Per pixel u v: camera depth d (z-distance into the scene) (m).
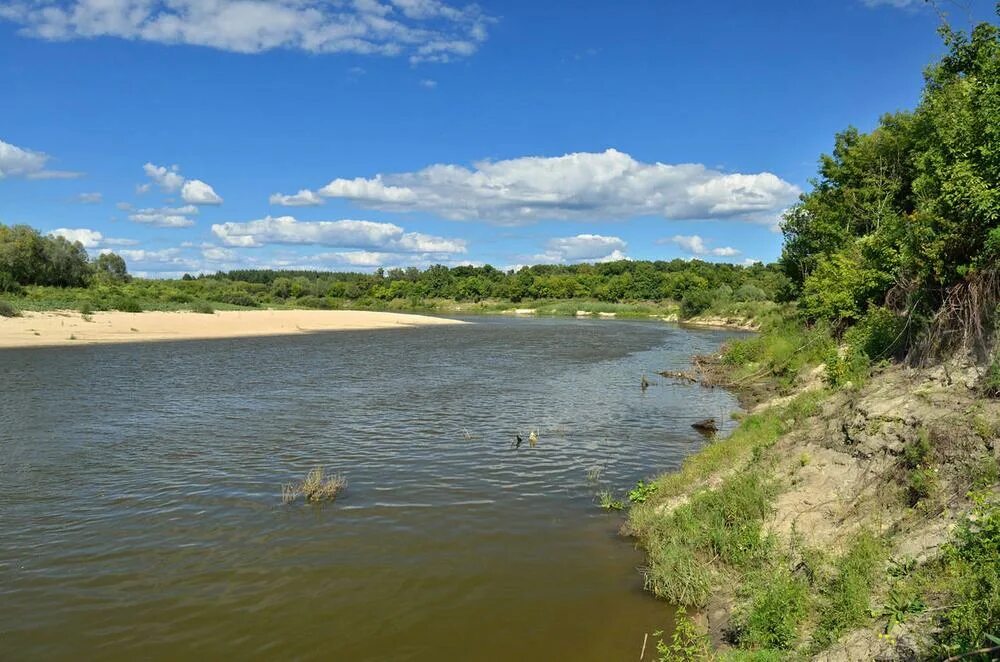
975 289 11.09
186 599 9.66
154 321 67.81
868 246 19.98
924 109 24.88
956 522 7.81
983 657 5.50
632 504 13.98
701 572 10.02
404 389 30.56
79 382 31.30
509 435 20.73
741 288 101.38
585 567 10.98
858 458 10.75
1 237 88.69
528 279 166.12
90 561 10.95
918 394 10.70
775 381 28.66
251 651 8.33
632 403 26.84
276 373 36.16
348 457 17.84
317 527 12.59
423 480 15.77
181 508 13.59
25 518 12.94
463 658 8.25
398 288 166.75
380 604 9.59
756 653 7.50
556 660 8.24
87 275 102.06
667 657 7.88
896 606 7.06
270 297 148.62
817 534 9.76
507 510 13.73
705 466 14.54
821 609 7.97
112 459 17.41
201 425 21.94
